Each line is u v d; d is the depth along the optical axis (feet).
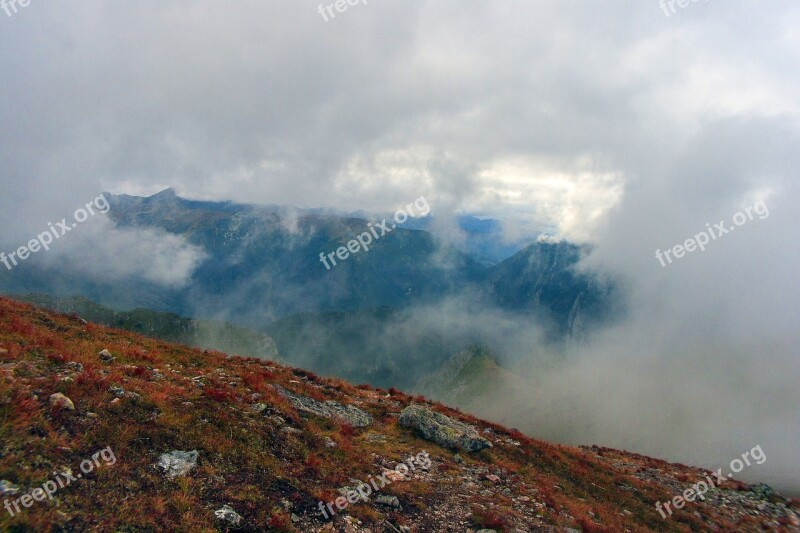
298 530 39.52
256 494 42.22
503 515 53.98
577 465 90.12
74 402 43.98
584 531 57.52
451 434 79.25
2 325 60.39
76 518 31.68
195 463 43.16
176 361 78.02
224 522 36.45
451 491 58.65
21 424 37.37
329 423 70.13
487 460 76.43
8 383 41.70
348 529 42.32
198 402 55.16
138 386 52.90
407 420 82.99
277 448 52.85
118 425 43.37
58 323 77.10
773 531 84.89
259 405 62.90
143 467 39.58
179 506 36.40
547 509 60.39
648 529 67.97
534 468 80.23
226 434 50.26
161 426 46.32
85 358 58.23
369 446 68.08
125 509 34.04
